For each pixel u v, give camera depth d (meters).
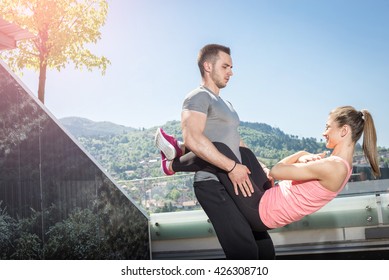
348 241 4.27
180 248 4.66
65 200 3.51
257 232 2.74
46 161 3.34
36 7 7.40
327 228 4.30
